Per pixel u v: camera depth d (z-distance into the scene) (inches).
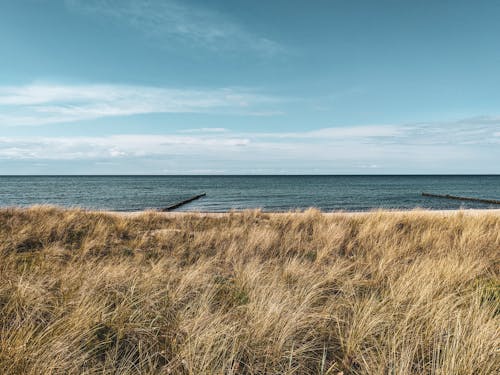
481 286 146.9
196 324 107.3
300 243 266.7
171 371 89.4
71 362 89.9
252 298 132.0
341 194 1836.9
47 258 204.5
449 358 88.4
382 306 125.5
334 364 93.8
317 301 140.2
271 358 96.3
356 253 245.0
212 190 2274.9
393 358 90.0
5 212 401.4
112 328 110.7
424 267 171.2
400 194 1850.4
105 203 1222.3
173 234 297.4
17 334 98.6
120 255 227.9
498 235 278.7
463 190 2313.0
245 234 300.4
